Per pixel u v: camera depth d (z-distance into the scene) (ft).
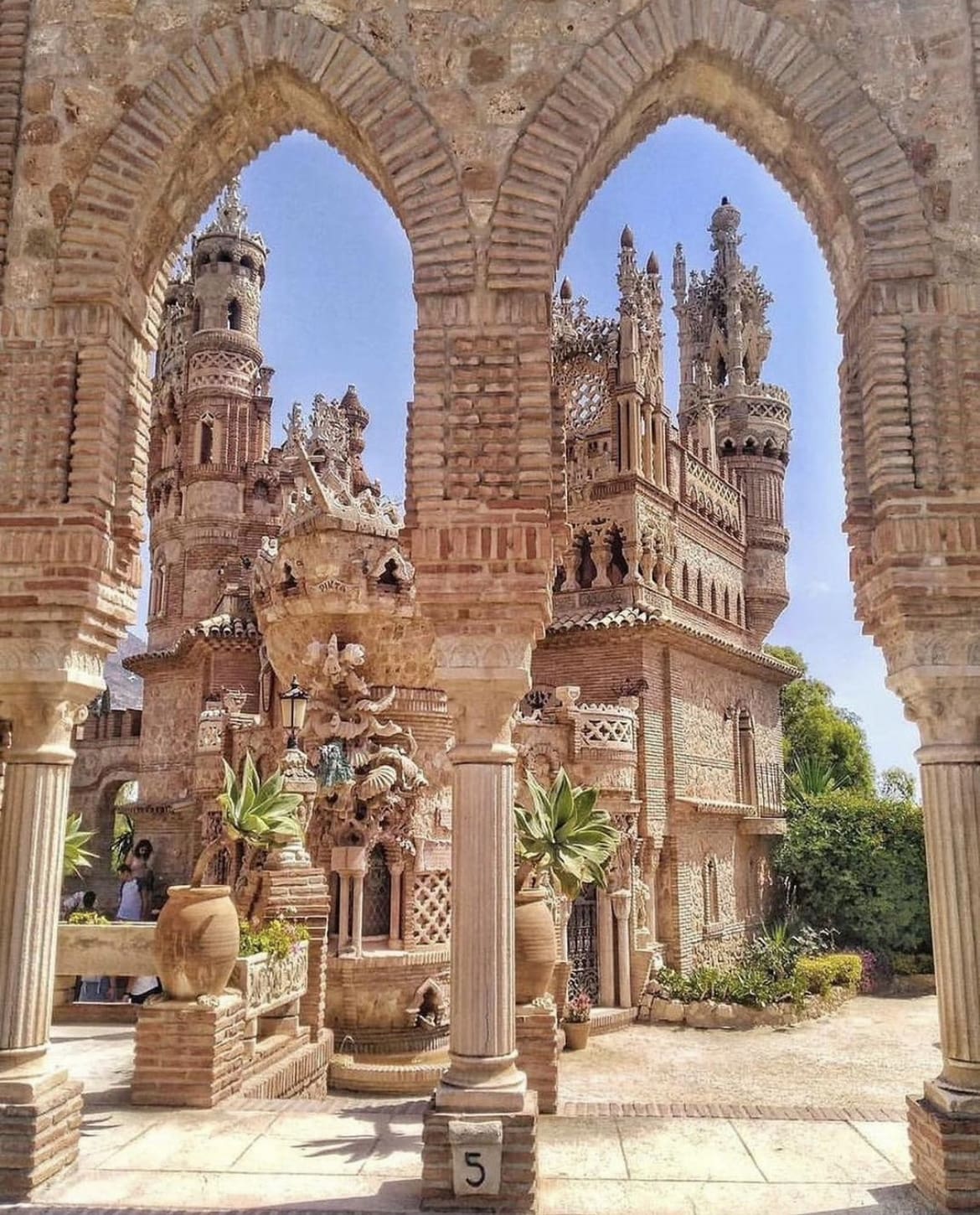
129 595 27.89
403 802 64.64
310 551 64.23
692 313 136.87
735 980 86.02
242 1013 34.99
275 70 27.91
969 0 27.30
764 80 27.17
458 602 25.14
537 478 25.46
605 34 27.27
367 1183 24.57
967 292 25.89
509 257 26.32
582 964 82.74
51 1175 24.31
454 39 27.55
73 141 27.91
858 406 27.22
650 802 87.66
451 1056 23.94
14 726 25.85
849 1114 30.37
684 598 103.81
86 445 26.50
